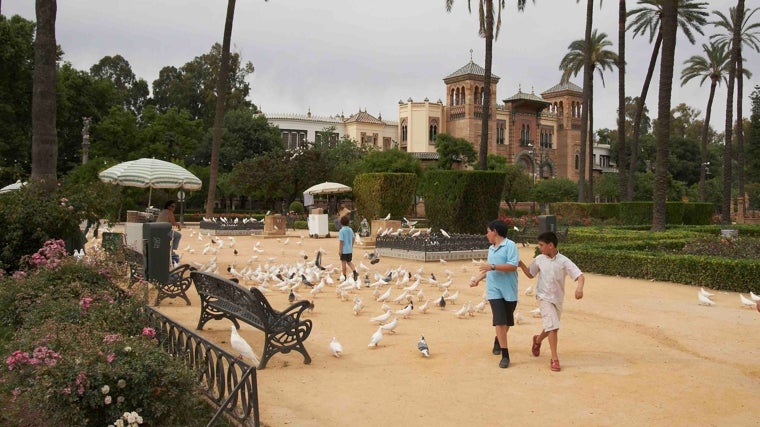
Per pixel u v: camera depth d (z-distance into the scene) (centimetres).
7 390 460
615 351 769
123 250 990
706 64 5269
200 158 6259
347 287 1144
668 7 2252
